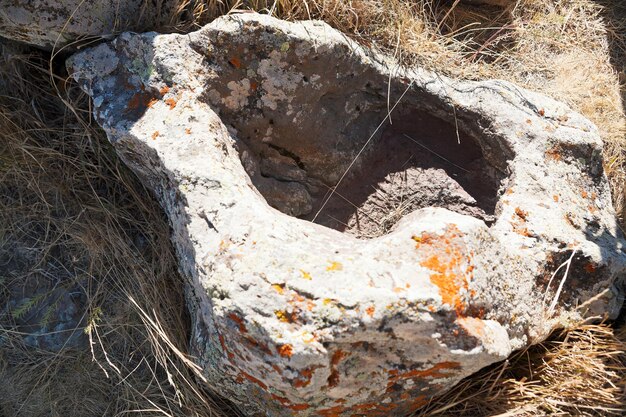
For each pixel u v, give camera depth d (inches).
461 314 73.0
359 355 74.4
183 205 80.7
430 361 75.7
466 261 75.1
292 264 72.4
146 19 95.5
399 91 101.3
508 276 82.2
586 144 99.3
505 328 81.1
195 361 87.7
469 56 119.1
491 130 98.1
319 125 99.7
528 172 94.9
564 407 92.5
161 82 87.3
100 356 97.1
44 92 103.7
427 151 104.3
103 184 103.6
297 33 91.2
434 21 119.9
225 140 87.4
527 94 102.3
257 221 76.3
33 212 100.5
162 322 94.3
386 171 104.9
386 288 71.3
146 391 95.3
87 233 99.3
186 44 88.6
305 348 70.2
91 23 91.7
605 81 120.5
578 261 91.4
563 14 126.2
